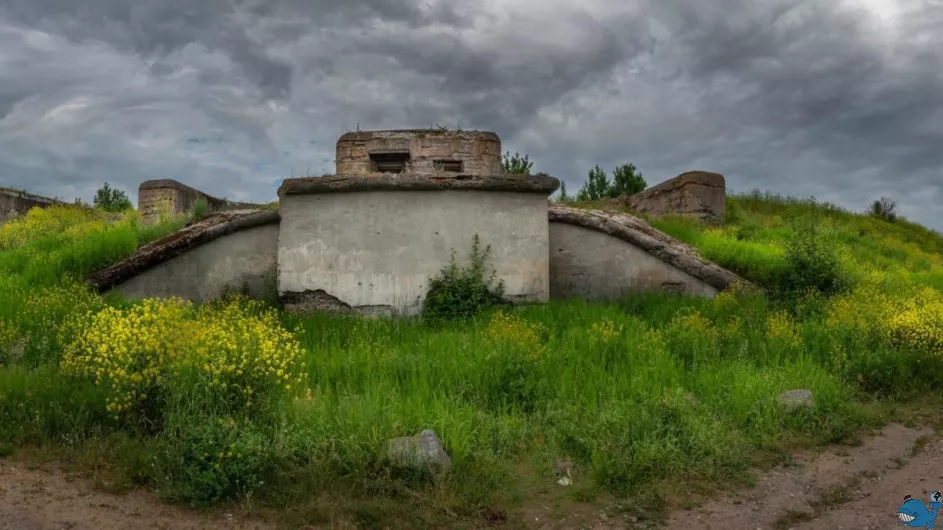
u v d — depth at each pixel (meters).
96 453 5.50
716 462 5.77
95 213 20.20
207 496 4.97
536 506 5.20
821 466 5.87
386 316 11.02
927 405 7.40
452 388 7.04
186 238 11.82
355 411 5.96
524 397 6.96
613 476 5.49
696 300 11.23
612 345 8.46
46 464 5.42
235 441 5.23
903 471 5.75
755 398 6.82
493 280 11.18
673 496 5.32
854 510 5.08
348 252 11.23
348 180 11.10
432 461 5.40
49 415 5.94
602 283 12.45
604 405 6.65
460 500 5.10
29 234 16.58
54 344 7.99
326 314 10.88
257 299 11.84
